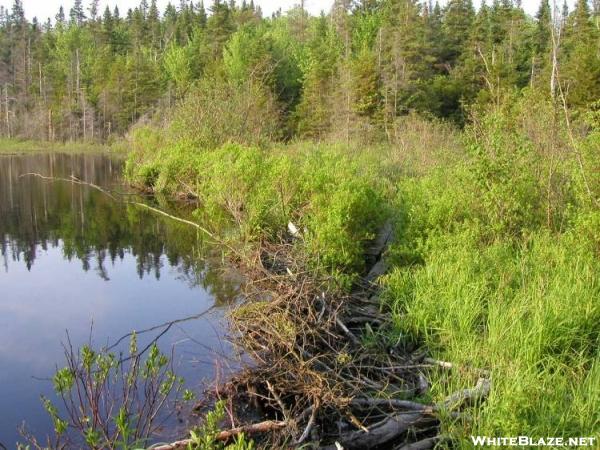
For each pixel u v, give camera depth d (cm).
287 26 6694
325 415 516
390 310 747
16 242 1282
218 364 638
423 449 457
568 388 482
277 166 1238
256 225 1084
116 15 8356
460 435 441
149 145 2377
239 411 544
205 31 6219
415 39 3878
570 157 880
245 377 582
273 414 538
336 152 1619
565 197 889
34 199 1903
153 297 895
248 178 1254
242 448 370
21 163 3412
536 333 548
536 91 1020
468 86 3612
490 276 719
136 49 6538
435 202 938
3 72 6222
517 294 643
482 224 868
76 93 5606
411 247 879
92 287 952
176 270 1045
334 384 542
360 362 593
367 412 522
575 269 677
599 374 474
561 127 934
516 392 437
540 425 418
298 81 4459
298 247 930
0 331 763
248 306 716
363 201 1003
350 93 3145
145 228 1434
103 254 1173
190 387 590
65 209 1714
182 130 2169
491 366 531
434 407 492
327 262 870
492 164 848
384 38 4228
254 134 2153
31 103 5728
